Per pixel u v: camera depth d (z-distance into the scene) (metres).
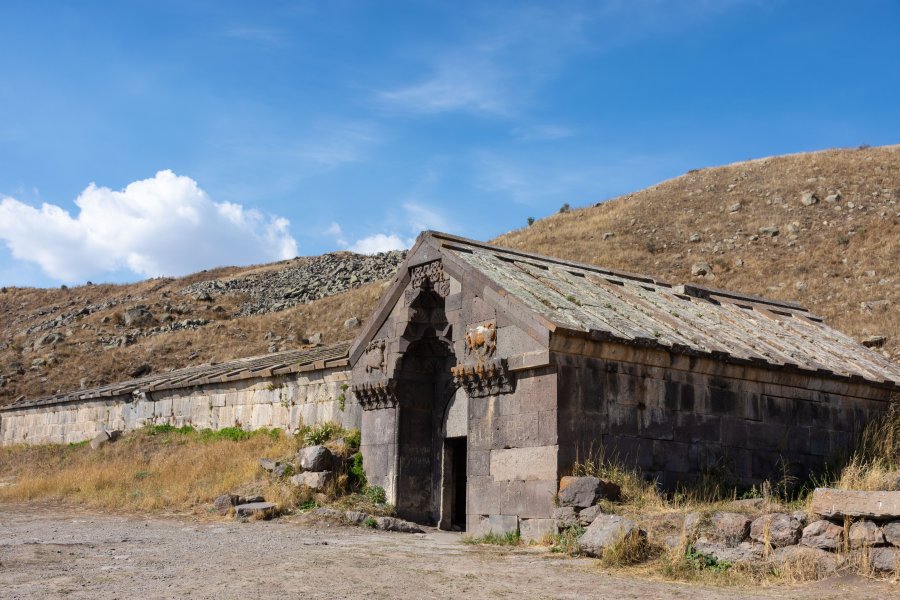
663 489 16.17
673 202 64.88
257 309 69.19
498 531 15.99
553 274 19.89
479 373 16.81
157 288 87.38
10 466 31.73
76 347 58.97
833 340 23.58
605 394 15.95
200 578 10.05
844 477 14.28
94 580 9.86
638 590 9.79
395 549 13.79
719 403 17.67
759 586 10.23
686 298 22.56
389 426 20.50
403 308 20.11
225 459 24.20
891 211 50.84
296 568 10.93
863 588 9.62
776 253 49.22
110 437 31.66
